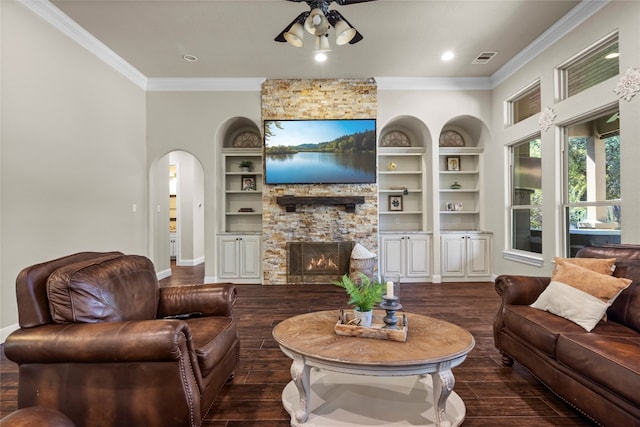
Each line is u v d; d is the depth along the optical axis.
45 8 3.20
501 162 5.04
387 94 5.20
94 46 3.93
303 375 1.70
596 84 3.36
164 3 3.24
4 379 2.25
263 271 5.18
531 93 4.49
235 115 5.18
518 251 4.76
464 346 1.68
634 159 2.85
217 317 2.16
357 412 1.82
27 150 3.05
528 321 2.12
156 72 4.87
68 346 1.46
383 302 1.95
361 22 3.59
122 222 4.55
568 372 1.80
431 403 1.91
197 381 1.60
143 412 1.50
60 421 1.03
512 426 1.75
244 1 3.23
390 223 5.88
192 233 7.30
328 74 5.00
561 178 3.85
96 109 4.00
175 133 5.18
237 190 5.68
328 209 5.19
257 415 1.85
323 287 4.97
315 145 5.13
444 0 3.23
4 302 2.82
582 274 2.15
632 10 2.85
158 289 2.27
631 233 2.88
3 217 2.82
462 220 5.84
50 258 3.29
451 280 5.32
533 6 3.35
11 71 2.89
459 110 5.23
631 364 1.46
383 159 5.89
